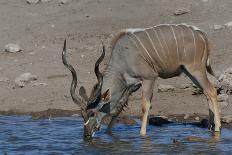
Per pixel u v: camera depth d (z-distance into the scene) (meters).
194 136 35.38
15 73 52.31
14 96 47.31
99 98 36.47
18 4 70.31
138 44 37.22
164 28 37.66
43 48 57.81
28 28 63.25
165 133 37.22
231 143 34.09
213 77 44.44
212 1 64.62
